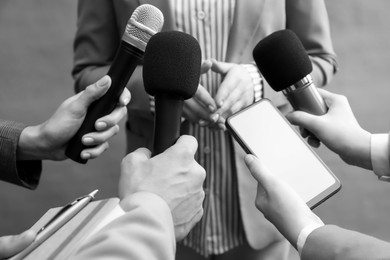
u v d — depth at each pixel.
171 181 1.00
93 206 1.00
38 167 1.41
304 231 0.99
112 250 0.87
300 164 1.18
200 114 1.64
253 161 1.09
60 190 3.31
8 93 3.59
